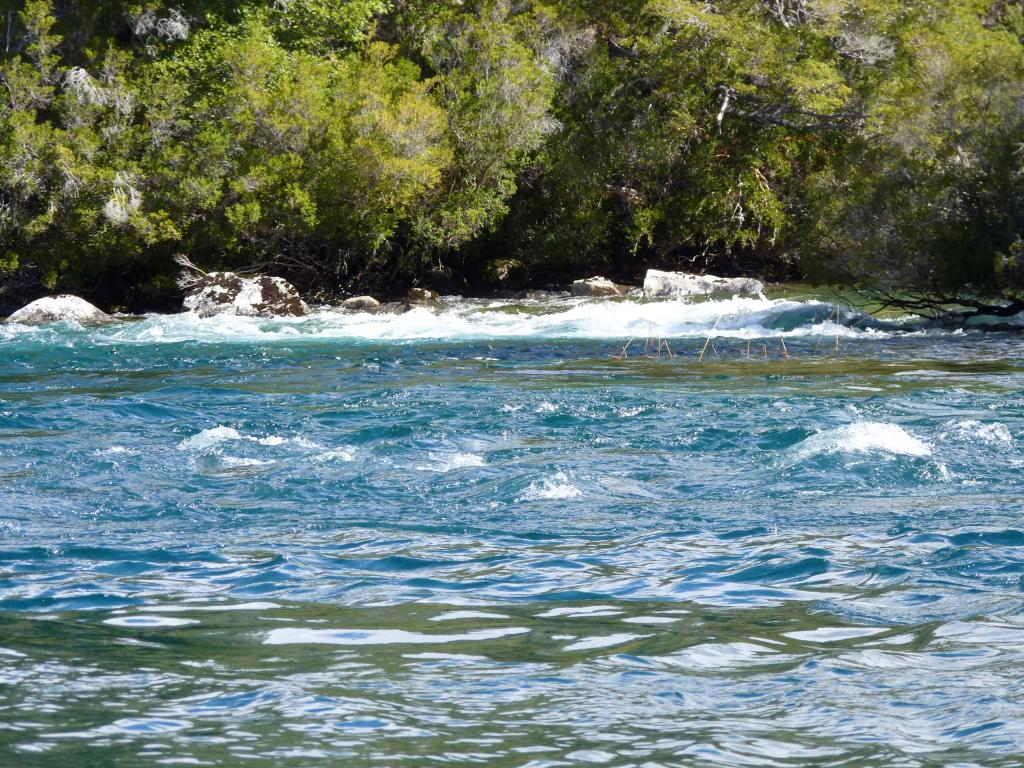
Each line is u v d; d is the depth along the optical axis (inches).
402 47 3361.2
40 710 381.7
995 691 397.1
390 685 410.6
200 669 431.8
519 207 3312.0
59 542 695.1
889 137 2300.7
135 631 490.3
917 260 2070.6
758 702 390.6
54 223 2829.7
